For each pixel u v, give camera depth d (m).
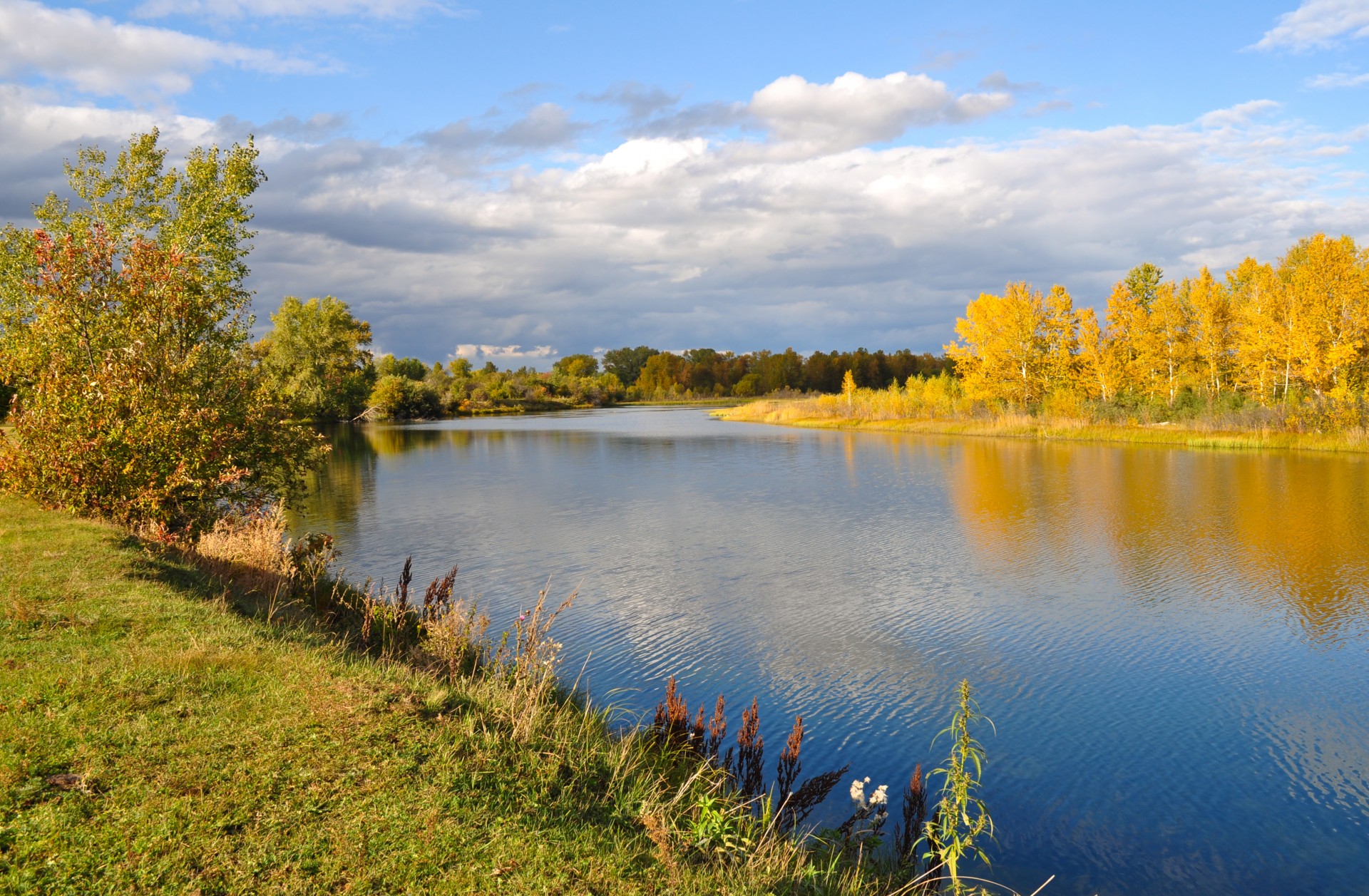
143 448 16.00
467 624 11.79
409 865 4.93
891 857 8.05
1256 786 10.01
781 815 8.20
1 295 20.33
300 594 13.57
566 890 4.95
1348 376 53.28
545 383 168.12
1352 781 10.09
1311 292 51.53
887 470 40.91
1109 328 64.38
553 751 7.34
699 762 8.70
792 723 11.66
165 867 4.59
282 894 4.52
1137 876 8.23
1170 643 14.79
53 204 23.06
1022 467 40.91
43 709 6.38
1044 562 20.78
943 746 10.99
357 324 99.06
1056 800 9.70
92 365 16.48
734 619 16.12
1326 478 34.44
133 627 8.70
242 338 20.14
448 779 6.06
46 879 4.40
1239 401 55.88
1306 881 8.18
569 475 40.56
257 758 5.96
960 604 17.20
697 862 6.20
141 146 23.61
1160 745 11.03
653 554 21.91
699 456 49.94
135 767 5.64
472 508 29.95
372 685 7.72
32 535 13.41
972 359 71.88
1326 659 13.96
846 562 21.02
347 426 89.94
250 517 16.70
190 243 22.91
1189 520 25.69
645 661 13.91
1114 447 50.84
